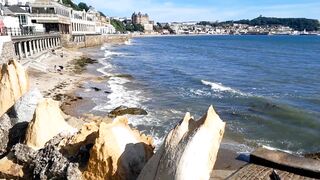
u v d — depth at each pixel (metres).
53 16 95.75
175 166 11.43
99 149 13.13
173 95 44.66
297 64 84.81
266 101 42.00
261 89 51.44
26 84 20.81
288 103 41.69
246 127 31.75
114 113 33.44
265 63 87.12
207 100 42.31
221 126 12.31
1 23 49.72
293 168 15.25
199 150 11.47
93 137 14.84
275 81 58.94
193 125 12.12
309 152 25.97
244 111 37.38
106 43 158.12
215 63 86.62
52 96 38.44
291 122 33.69
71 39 109.19
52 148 14.48
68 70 60.22
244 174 15.12
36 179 14.19
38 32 75.50
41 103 16.75
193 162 11.33
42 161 14.39
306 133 30.44
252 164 16.03
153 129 29.67
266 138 29.02
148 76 61.19
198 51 129.88
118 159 13.05
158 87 50.22
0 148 16.86
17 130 17.42
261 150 16.75
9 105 20.05
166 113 35.28
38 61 59.41
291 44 183.12
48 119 16.58
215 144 11.91
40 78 47.59
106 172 13.06
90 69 64.81
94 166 13.20
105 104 37.75
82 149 14.27
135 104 38.69
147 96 43.41
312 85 54.88
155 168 11.91
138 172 13.25
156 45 168.50
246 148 26.22
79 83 48.22
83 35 123.62
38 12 95.50
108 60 84.69
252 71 71.81
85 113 33.34
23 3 96.31
